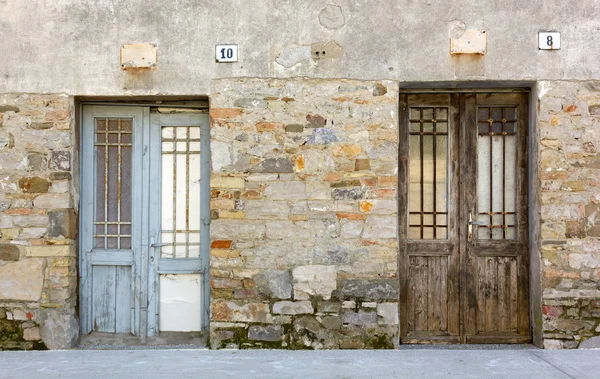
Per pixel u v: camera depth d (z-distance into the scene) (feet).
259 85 14.93
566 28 14.85
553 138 14.74
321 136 14.87
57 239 14.79
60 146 14.88
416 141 15.58
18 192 14.83
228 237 14.84
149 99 15.48
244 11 15.01
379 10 14.97
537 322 14.97
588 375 12.66
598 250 14.62
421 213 15.56
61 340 14.82
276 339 14.80
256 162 14.88
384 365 13.42
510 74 14.83
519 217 15.40
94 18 15.03
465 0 14.89
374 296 14.75
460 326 15.37
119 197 15.62
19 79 14.96
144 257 15.53
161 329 15.53
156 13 15.03
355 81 14.92
